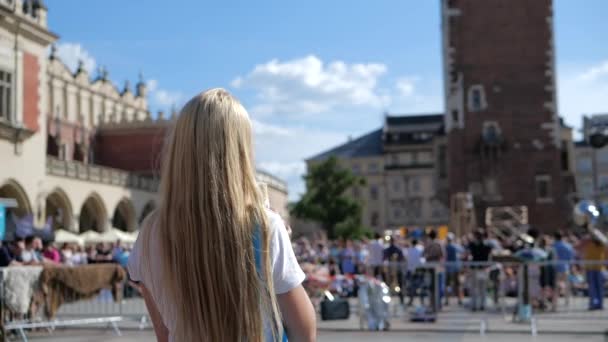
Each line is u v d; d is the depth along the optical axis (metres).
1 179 30.70
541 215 43.47
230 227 2.29
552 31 44.31
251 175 2.43
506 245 25.67
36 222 33.41
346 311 17.28
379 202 113.00
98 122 63.25
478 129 44.56
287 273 2.33
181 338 2.33
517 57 44.56
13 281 13.34
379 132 119.19
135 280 2.51
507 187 43.94
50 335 14.31
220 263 2.28
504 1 44.94
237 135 2.42
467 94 44.81
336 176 81.00
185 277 2.31
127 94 71.81
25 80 32.72
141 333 14.63
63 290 14.43
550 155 43.75
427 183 111.00
